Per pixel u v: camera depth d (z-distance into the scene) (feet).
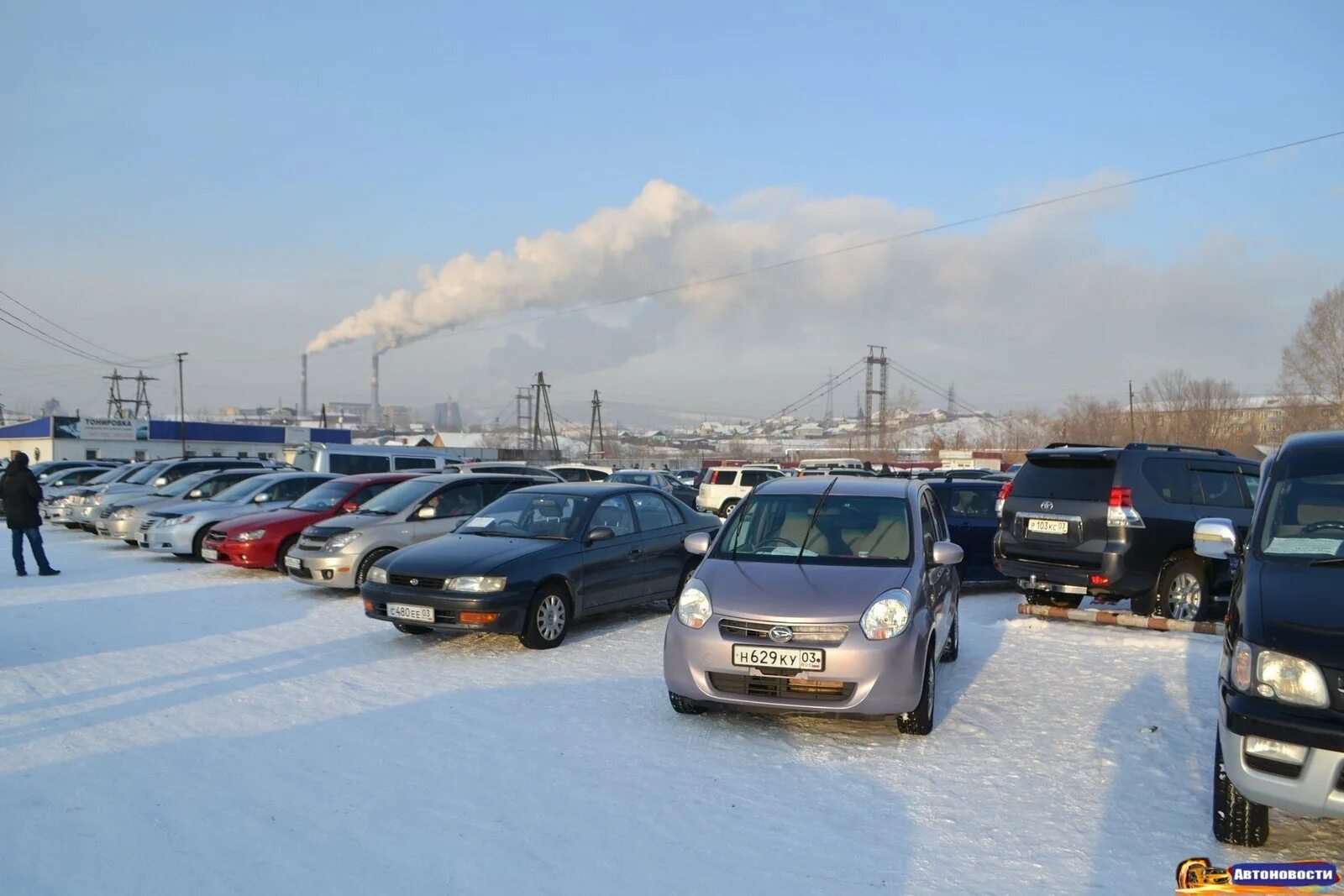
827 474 26.27
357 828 14.16
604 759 17.47
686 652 19.11
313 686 22.93
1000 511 32.12
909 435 374.02
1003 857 13.44
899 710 18.29
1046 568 30.27
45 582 41.47
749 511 23.02
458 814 14.74
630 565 30.81
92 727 19.43
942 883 12.56
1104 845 13.91
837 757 17.83
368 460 79.25
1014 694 22.57
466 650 27.32
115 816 14.61
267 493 50.90
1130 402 208.85
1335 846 13.92
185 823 14.34
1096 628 30.40
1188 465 30.71
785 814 14.93
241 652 26.84
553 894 12.04
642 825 14.35
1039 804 15.49
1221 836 13.85
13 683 23.21
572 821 14.47
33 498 43.14
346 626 31.04
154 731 19.12
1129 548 28.68
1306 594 13.43
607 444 363.56
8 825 14.25
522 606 26.73
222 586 39.99
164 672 24.41
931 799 15.66
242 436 224.53
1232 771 12.82
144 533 50.90
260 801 15.25
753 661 18.45
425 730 19.26
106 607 34.68
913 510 22.24
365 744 18.30
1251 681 12.88
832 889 12.33
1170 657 26.45
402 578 27.40
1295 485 15.83
